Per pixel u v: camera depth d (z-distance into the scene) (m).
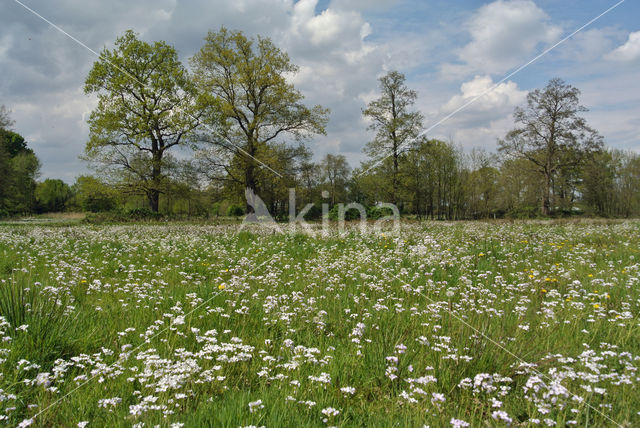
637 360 3.43
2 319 3.72
